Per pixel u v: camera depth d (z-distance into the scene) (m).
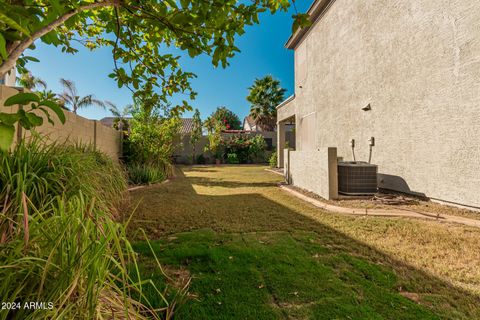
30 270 1.08
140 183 7.35
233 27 1.85
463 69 3.83
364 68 6.10
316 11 8.34
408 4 4.81
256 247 2.64
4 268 1.07
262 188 7.04
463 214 3.60
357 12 6.35
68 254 1.14
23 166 2.06
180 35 1.91
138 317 1.31
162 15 1.78
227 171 13.05
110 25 2.16
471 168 3.73
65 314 1.07
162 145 9.55
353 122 6.55
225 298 1.73
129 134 9.19
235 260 2.32
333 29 7.53
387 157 5.36
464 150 3.82
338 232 3.12
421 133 4.55
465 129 3.81
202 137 20.94
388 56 5.33
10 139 0.86
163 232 3.15
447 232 3.04
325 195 5.08
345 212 4.12
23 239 1.17
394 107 5.17
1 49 0.84
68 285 1.10
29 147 2.33
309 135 9.29
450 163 4.03
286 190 6.62
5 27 1.03
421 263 2.26
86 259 1.14
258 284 1.91
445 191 4.12
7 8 0.96
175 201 5.07
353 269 2.15
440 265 2.22
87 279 1.14
